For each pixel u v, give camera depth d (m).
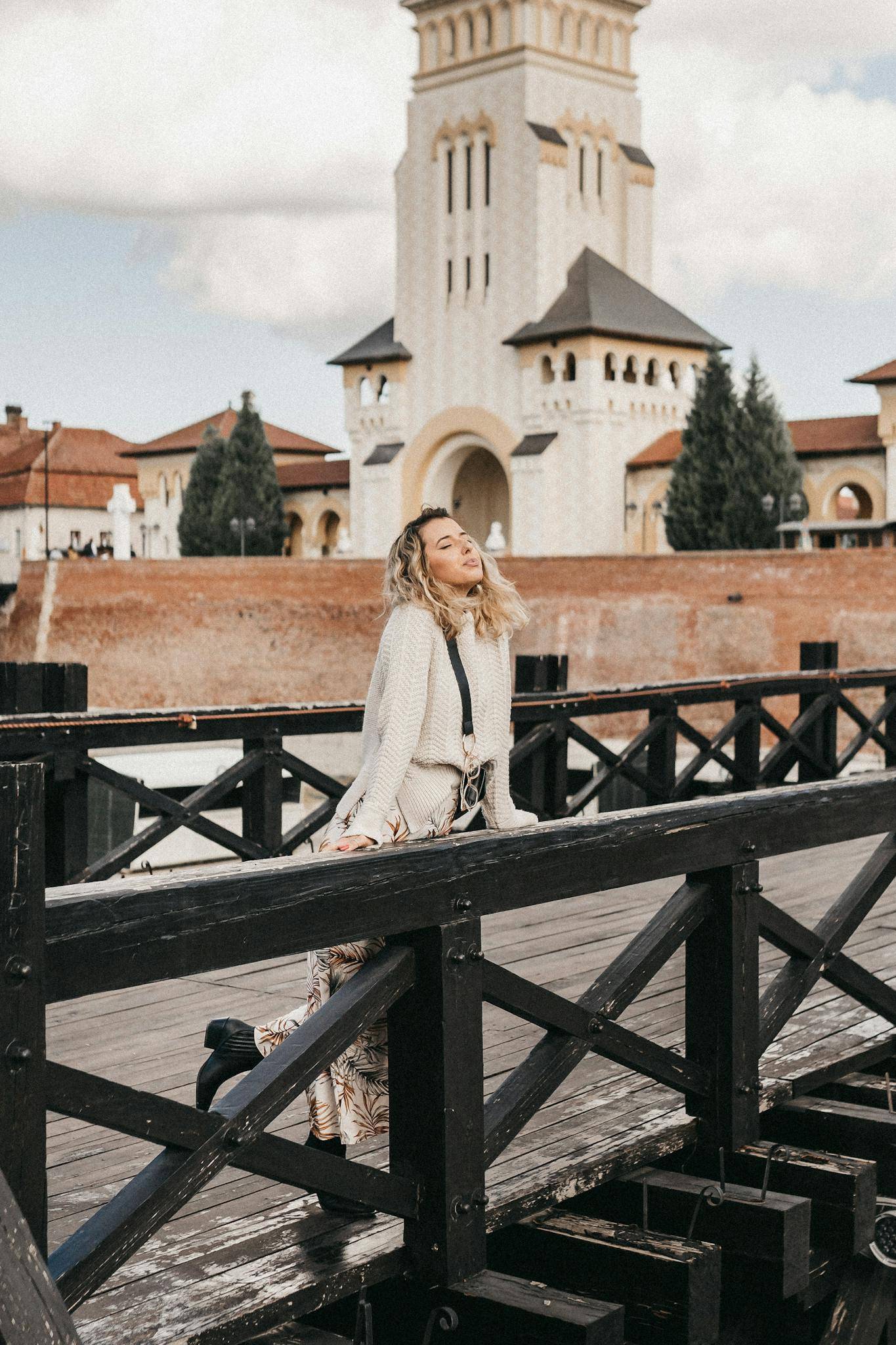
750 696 10.35
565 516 58.75
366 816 3.26
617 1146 3.69
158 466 79.12
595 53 60.91
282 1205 3.38
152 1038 4.61
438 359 62.59
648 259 63.03
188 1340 2.69
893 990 4.64
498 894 3.15
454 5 60.31
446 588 3.40
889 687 11.96
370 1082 3.35
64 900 2.36
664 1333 3.36
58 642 43.06
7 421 113.06
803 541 47.41
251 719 7.16
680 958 5.84
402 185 63.09
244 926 2.62
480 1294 3.09
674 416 60.56
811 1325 4.50
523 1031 4.71
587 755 28.70
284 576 41.44
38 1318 1.90
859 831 4.36
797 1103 4.38
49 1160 3.65
